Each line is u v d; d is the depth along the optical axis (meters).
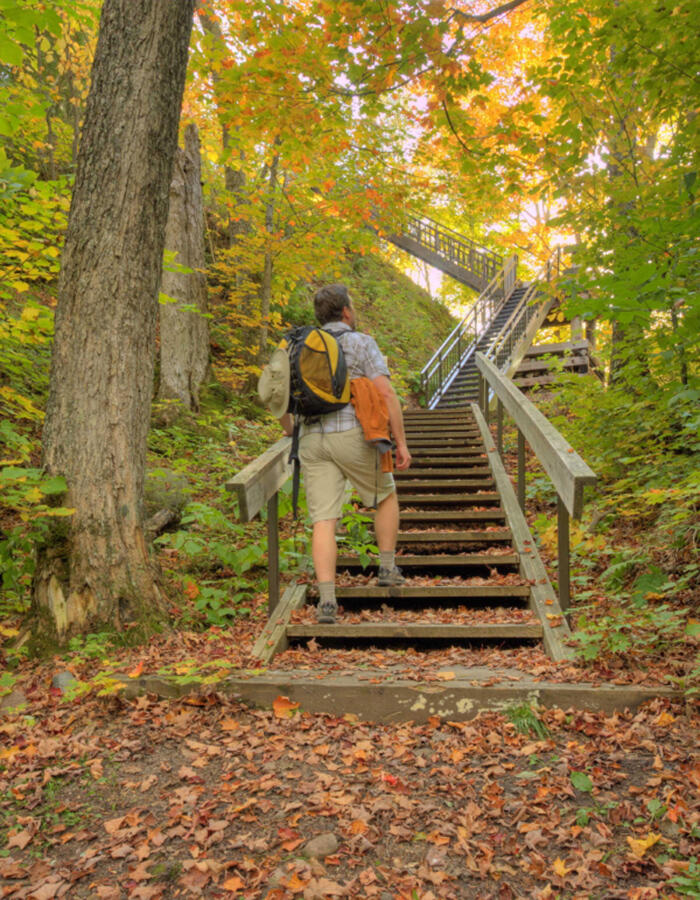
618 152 5.13
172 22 3.42
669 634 2.82
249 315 9.91
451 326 20.52
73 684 2.55
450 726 2.34
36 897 1.51
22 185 3.87
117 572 3.15
